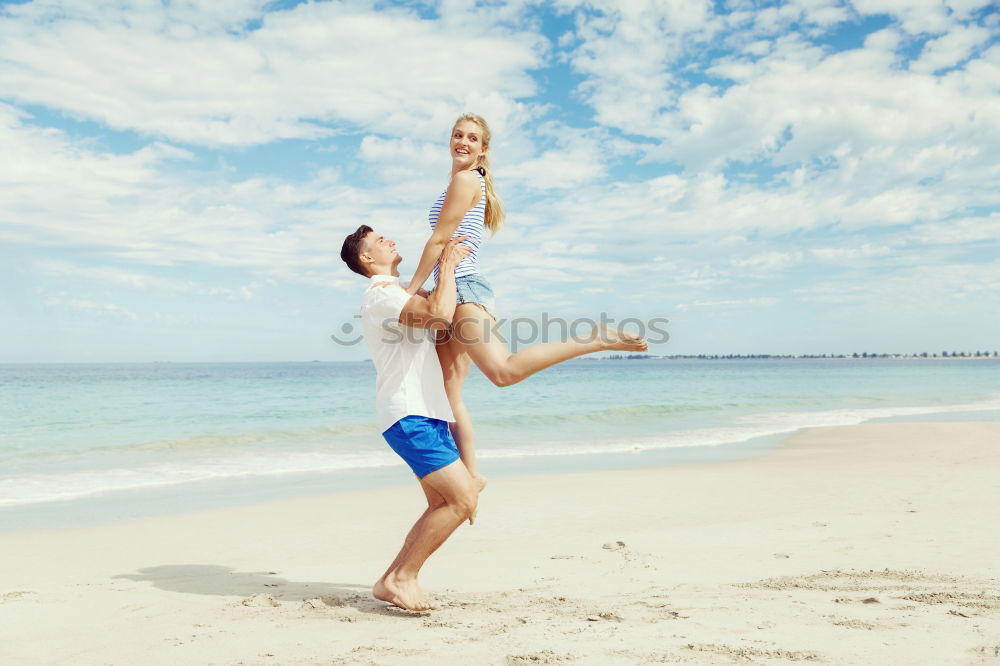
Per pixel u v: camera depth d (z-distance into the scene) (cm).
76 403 2659
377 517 746
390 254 396
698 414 2234
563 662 282
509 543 596
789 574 454
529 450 1369
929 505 720
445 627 345
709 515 709
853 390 3800
